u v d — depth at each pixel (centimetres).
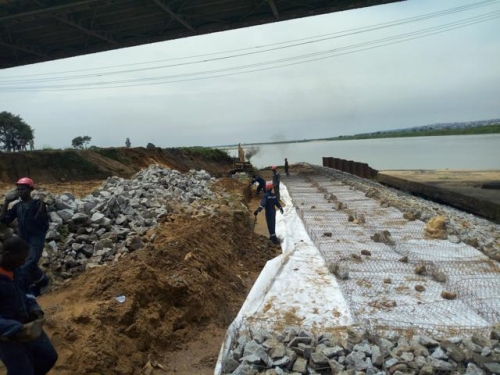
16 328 310
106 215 866
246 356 462
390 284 686
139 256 673
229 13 2089
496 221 1311
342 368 440
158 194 1194
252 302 623
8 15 1816
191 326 604
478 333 509
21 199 546
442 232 954
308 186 2261
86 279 633
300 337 495
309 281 713
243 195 1766
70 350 425
